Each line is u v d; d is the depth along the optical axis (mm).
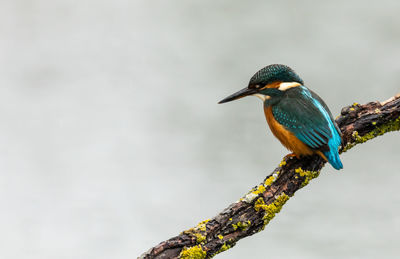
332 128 9742
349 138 10227
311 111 9984
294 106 10188
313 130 9688
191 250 7332
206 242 7531
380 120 10148
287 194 8680
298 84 10891
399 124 10250
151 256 7211
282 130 10195
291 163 9289
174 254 7297
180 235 7453
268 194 8422
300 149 9805
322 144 9547
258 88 10977
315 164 9594
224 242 7676
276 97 10781
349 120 10266
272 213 8211
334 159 9523
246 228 7891
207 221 7770
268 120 10812
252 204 8141
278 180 8812
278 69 10836
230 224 7816
